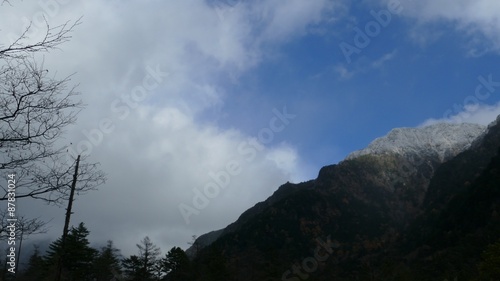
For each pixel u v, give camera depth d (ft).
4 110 16.40
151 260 192.24
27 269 166.40
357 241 569.64
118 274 191.62
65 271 167.12
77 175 19.19
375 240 566.36
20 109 16.62
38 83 16.51
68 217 58.03
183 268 193.67
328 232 592.60
